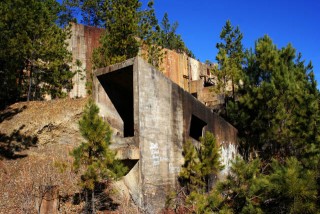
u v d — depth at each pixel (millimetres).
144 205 11086
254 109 15852
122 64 12828
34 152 14211
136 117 11852
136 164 11531
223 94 22328
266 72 16188
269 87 14844
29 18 18250
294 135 13859
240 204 8156
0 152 13773
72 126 15508
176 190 12359
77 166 9133
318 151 11867
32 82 20422
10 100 20578
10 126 15633
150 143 11992
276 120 14695
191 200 9852
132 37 18125
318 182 7285
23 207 9852
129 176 11625
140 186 11266
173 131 13195
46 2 23688
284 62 16578
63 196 11031
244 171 8281
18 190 11102
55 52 19312
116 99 14805
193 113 14484
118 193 11625
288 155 14102
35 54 18984
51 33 19750
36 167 12961
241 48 25312
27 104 18203
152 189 11617
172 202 11492
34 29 18484
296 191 6812
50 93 20719
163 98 12977
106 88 14375
